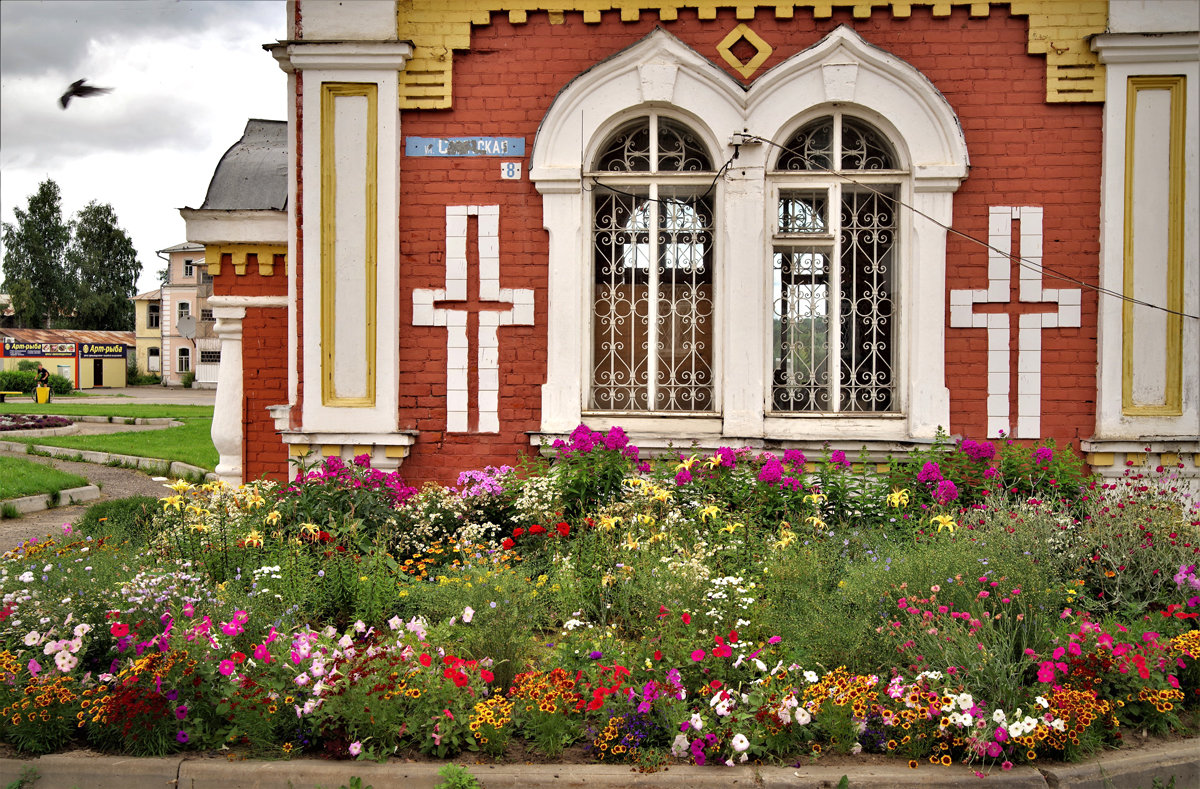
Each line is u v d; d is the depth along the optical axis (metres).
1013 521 5.39
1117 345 6.97
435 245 7.29
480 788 3.58
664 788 3.60
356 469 6.63
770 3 7.12
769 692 3.87
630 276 7.42
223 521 5.94
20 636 4.30
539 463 7.17
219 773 3.66
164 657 3.90
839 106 7.20
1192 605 4.59
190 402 36.53
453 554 6.01
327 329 7.20
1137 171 6.96
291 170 7.20
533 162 7.16
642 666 4.14
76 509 10.34
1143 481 6.65
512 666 4.33
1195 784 3.84
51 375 47.66
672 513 5.95
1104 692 4.12
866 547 5.66
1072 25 6.98
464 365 7.29
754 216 7.15
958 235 7.08
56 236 62.94
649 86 7.17
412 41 7.12
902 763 3.77
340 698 3.78
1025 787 3.64
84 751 3.86
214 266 8.26
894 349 7.30
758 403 7.15
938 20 7.10
